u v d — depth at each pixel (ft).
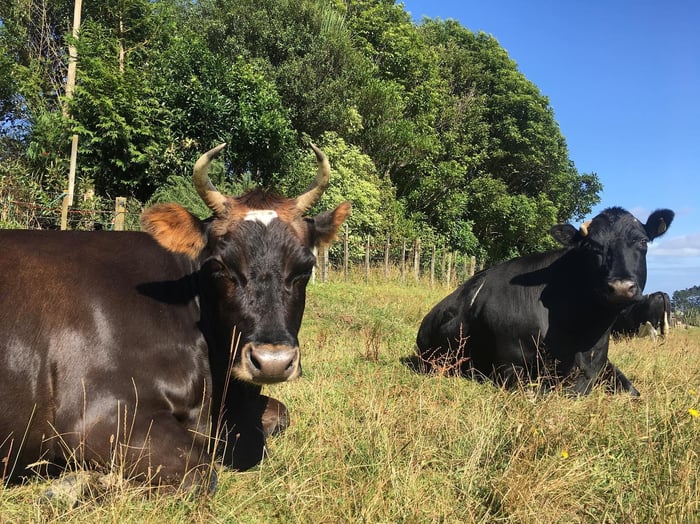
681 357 25.57
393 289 51.24
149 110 53.47
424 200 96.84
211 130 54.75
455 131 106.32
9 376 10.87
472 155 112.57
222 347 12.25
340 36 75.15
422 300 44.98
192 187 46.70
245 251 11.46
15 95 63.82
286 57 71.92
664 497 10.15
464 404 16.66
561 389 17.40
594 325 20.15
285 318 11.32
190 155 54.49
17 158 58.08
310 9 73.31
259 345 10.66
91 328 11.60
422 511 10.06
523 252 121.90
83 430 10.99
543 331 20.58
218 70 55.47
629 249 19.34
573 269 20.65
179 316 12.60
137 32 69.21
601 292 19.17
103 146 53.11
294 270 11.66
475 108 109.91
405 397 16.03
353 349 25.77
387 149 83.15
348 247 60.03
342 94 73.36
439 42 125.59
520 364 21.18
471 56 121.49
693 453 11.78
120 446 10.80
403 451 12.46
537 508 10.01
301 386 17.66
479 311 22.38
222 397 12.73
